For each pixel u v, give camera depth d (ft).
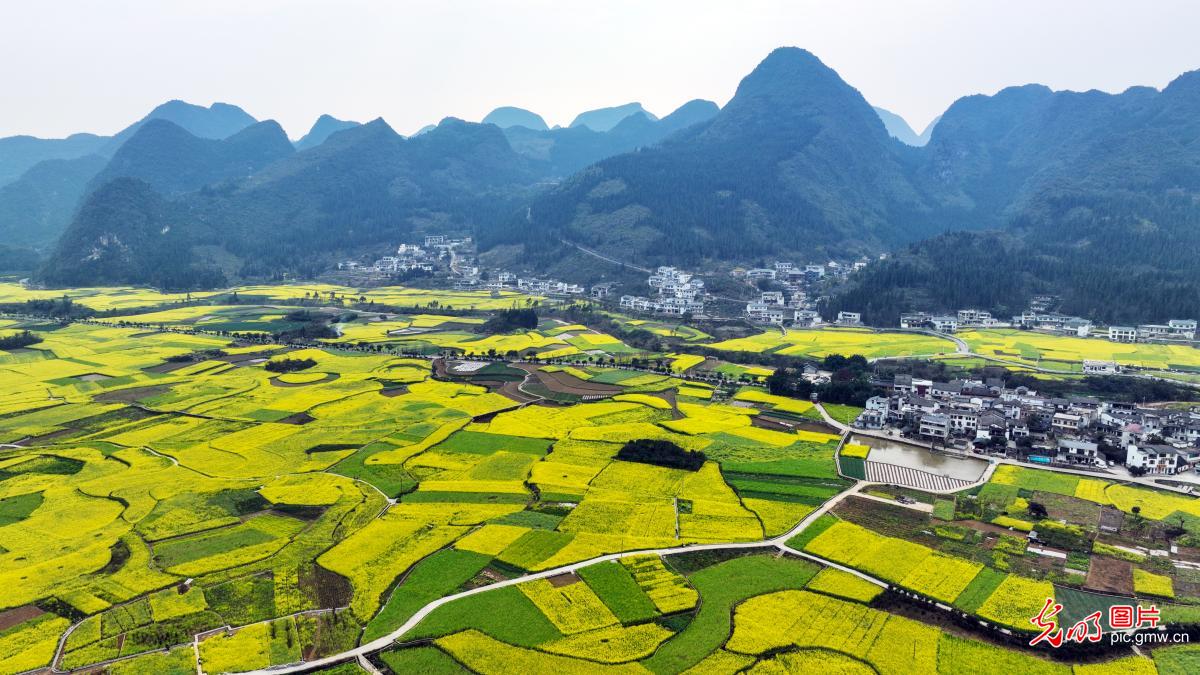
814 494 459.32
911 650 296.30
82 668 287.69
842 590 341.41
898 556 375.04
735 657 291.99
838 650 296.71
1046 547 388.78
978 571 359.46
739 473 495.82
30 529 407.85
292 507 437.17
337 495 454.40
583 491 460.55
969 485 478.59
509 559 369.71
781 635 306.14
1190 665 288.10
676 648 297.74
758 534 400.88
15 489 465.47
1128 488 472.44
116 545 389.60
